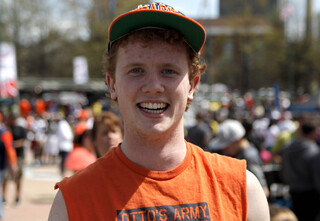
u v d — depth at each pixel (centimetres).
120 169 152
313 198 527
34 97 3519
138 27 151
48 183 1070
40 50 4106
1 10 3838
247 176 160
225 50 4584
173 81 150
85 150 452
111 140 361
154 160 151
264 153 781
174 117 151
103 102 2630
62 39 4006
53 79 3956
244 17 4194
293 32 3778
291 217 340
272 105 2650
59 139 985
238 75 4459
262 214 159
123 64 151
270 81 4150
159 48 149
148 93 148
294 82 3800
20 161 835
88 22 3481
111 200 147
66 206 147
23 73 4122
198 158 160
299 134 546
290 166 541
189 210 147
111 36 155
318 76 3778
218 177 157
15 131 861
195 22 148
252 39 4166
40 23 3953
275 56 3812
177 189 149
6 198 806
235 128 470
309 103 1460
